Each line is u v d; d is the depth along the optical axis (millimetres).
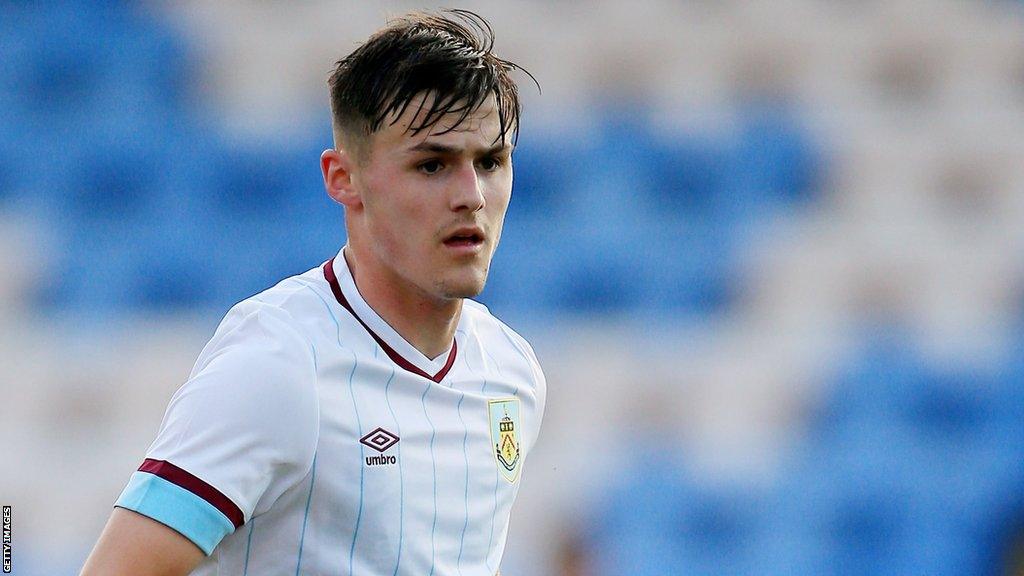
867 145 38438
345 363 7676
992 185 38062
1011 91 40125
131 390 31797
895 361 33250
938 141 38688
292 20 40406
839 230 36688
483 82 7574
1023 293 35344
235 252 35156
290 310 7840
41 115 38000
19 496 29672
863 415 32375
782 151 38156
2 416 31172
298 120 38312
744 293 35250
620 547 29453
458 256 7684
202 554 7004
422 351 8203
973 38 40938
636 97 39406
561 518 29766
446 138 7492
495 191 7820
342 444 7449
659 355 33469
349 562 7477
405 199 7621
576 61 40125
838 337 34125
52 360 32344
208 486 6934
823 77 40094
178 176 36844
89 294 34344
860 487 31031
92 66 39062
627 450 31250
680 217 36875
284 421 7141
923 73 40406
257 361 7199
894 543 30359
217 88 39031
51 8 39969
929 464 31328
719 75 40094
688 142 38312
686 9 41250
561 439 31562
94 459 30453
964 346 33781
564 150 37969
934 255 36188
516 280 35406
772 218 36969
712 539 29891
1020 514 30969
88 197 36594
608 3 41188
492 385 8695
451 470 8008
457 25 8047
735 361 33281
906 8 41438
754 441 31625
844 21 41188
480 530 8203
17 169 36938
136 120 38062
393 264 7797
